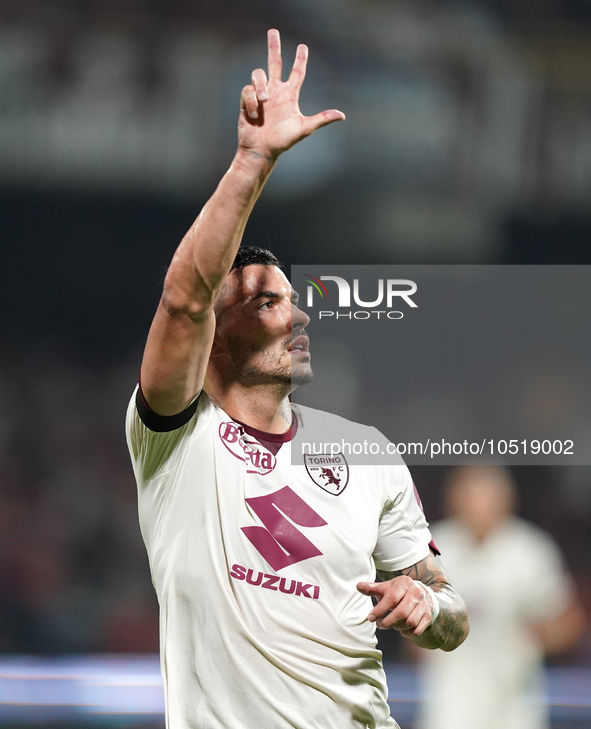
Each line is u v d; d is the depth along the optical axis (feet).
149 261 161.58
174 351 25.73
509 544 51.29
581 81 157.07
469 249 157.58
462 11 156.46
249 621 26.89
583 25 157.69
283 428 29.60
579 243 159.63
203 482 27.66
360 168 152.76
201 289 25.09
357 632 28.12
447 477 110.83
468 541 52.01
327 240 157.99
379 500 29.86
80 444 143.54
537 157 156.15
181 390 26.45
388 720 29.84
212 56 146.30
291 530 27.55
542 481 128.67
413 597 26.91
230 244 24.97
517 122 155.94
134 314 162.91
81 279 161.27
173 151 145.69
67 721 45.03
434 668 50.65
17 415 146.10
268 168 25.17
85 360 159.84
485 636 49.93
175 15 145.38
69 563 122.62
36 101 142.82
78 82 143.43
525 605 50.34
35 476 135.85
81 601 117.19
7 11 141.69
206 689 26.71
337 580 27.91
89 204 151.84
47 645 111.45
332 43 151.12
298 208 155.12
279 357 29.01
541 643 50.52
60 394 152.76
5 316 159.63
